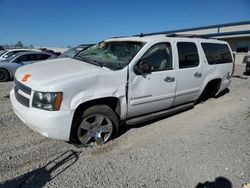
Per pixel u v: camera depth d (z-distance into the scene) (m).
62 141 3.90
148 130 4.53
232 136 4.43
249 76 12.85
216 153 3.77
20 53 10.75
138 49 4.10
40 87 3.21
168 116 5.34
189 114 5.53
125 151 3.70
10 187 2.76
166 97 4.56
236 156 3.71
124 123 4.21
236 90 8.53
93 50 4.93
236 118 5.40
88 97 3.44
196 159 3.57
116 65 3.93
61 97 3.21
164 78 4.39
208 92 6.52
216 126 4.88
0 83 9.38
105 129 3.85
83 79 3.40
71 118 3.34
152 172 3.19
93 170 3.17
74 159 3.41
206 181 3.07
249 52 24.33
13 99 3.78
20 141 3.84
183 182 3.03
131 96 3.96
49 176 2.99
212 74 5.77
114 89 3.71
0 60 10.68
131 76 3.89
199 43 5.34
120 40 4.66
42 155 3.46
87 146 3.75
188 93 5.09
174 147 3.90
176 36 4.93
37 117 3.21
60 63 4.23
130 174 3.12
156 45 4.30
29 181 2.88
